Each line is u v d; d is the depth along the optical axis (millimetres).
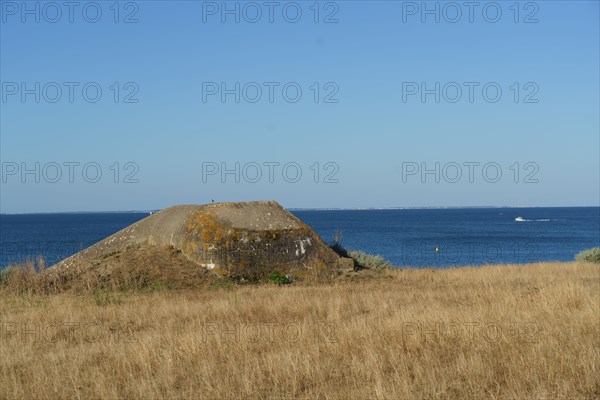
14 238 93438
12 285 21672
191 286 22594
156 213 28391
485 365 9375
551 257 54969
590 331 11438
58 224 185875
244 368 9555
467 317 12773
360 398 8062
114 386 8750
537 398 7766
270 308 15547
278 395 8336
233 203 26047
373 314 14258
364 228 137000
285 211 26375
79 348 11398
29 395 8484
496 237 93375
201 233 24531
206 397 8234
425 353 10219
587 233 108625
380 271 26672
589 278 23531
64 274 22891
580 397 7922
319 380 8992
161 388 8836
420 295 18031
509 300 15102
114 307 16438
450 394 8328
